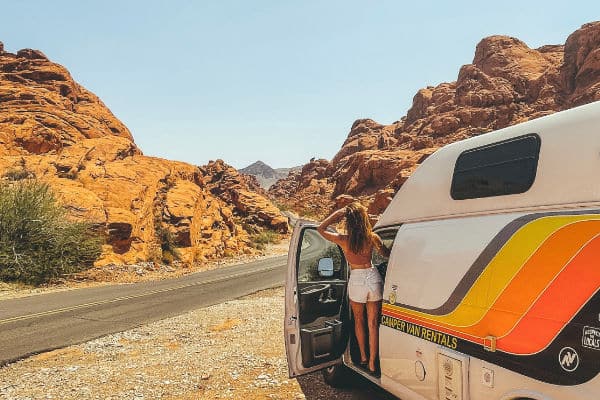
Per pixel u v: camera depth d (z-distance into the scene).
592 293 2.23
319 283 4.98
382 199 53.97
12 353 6.98
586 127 2.68
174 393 5.20
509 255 2.77
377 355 4.32
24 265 15.28
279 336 7.96
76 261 17.48
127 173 26.86
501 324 2.70
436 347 3.23
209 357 6.67
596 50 72.69
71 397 5.13
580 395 2.19
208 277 18.83
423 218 3.82
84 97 48.62
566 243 2.46
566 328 2.32
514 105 86.44
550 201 2.72
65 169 24.44
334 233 4.53
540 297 2.50
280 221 58.19
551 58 102.50
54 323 9.18
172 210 27.20
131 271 19.19
